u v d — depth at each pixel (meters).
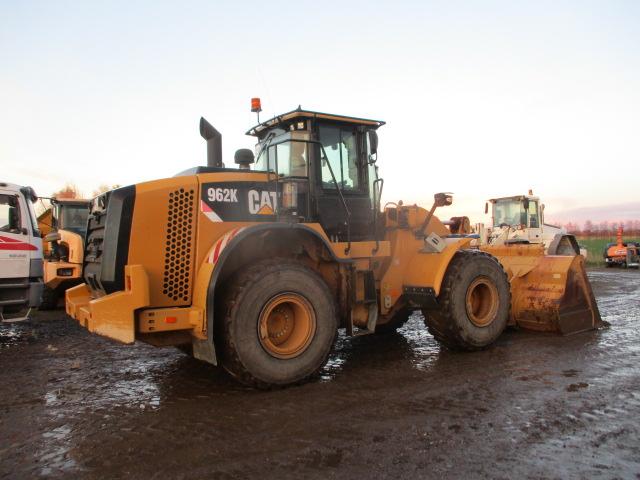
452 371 4.87
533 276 6.66
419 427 3.44
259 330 4.30
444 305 5.52
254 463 2.96
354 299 5.03
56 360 5.73
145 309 4.21
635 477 2.69
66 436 3.44
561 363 5.02
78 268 9.93
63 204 10.94
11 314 7.45
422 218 6.02
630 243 20.06
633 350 5.50
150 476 2.83
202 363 5.41
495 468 2.82
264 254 4.83
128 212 4.27
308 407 3.91
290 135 5.34
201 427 3.55
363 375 4.80
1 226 7.37
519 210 15.84
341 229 5.48
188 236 4.49
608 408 3.71
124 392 4.44
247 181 4.83
